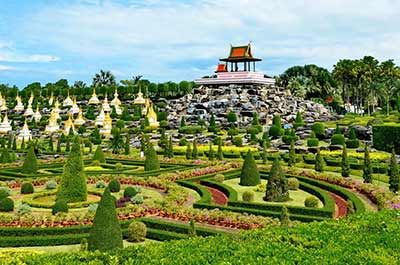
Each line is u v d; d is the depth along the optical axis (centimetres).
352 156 6097
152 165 5381
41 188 4456
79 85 18200
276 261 1426
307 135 8331
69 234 2753
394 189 3941
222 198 3972
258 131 9000
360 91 13062
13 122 11925
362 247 1573
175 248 1605
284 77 15638
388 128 6744
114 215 2169
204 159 6581
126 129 9925
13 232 2722
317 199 3578
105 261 1535
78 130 10269
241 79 11919
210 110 10812
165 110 11900
